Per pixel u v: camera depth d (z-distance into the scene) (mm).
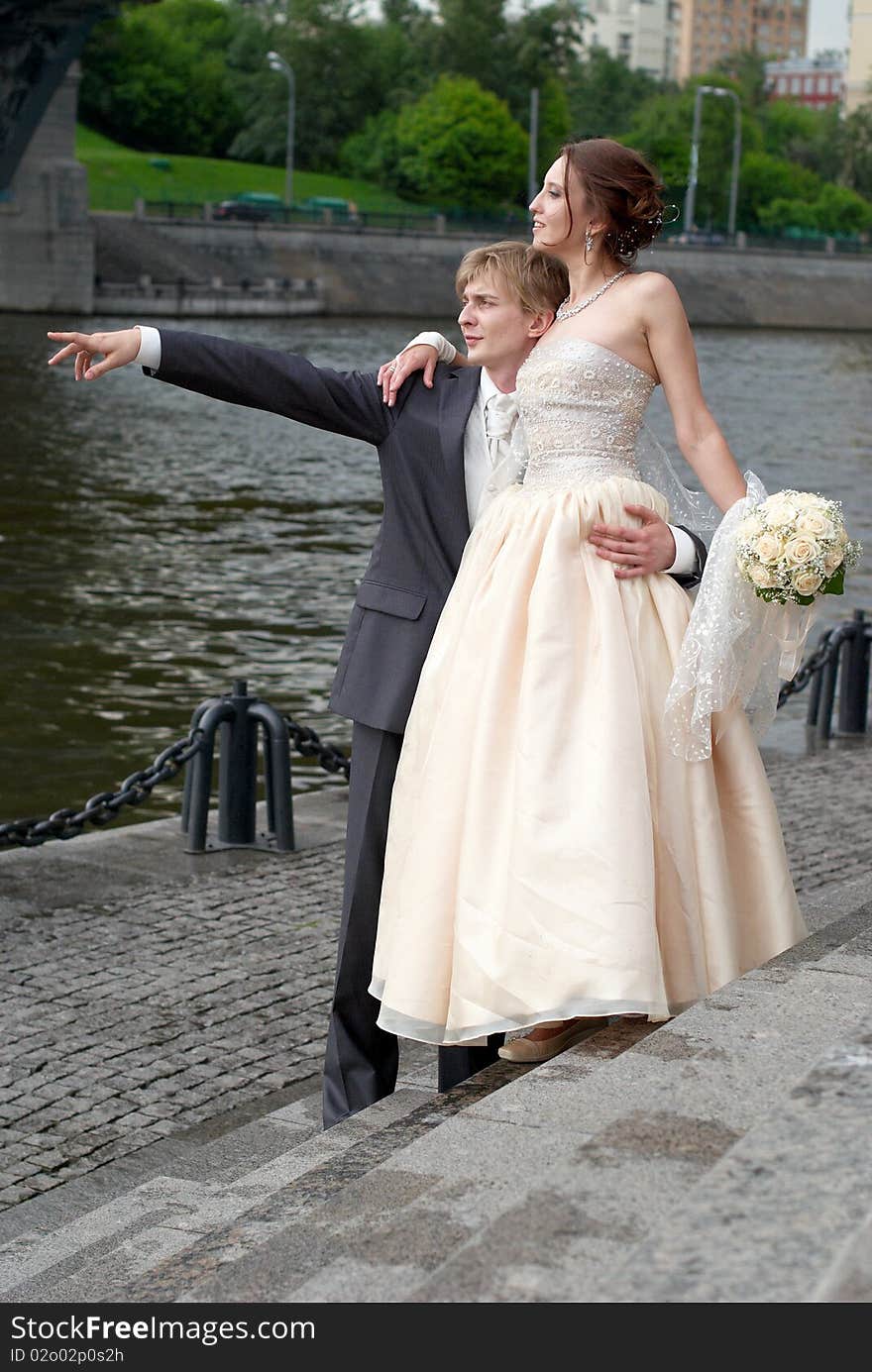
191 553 18531
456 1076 3422
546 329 3289
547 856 2877
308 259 66375
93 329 50250
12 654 13234
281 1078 4496
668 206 3207
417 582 3344
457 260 70062
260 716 7043
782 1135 1885
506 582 3105
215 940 5723
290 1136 3949
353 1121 3199
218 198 79750
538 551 3104
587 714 2982
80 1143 4027
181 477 24844
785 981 2740
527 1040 3184
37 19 35688
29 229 55031
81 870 6590
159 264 62000
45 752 10578
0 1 34188
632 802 2891
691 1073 2344
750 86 117500
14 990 5137
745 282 76938
